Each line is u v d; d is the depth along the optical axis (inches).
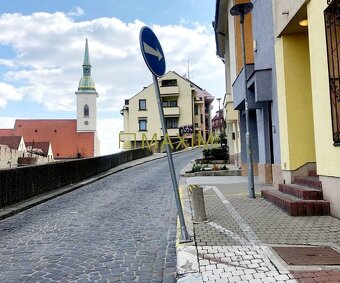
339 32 257.4
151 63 213.9
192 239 224.4
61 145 3248.0
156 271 189.8
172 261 204.7
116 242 249.6
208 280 160.1
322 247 197.9
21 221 343.9
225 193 439.5
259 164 538.6
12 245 250.5
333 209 271.0
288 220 266.2
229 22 824.9
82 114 3538.4
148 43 213.3
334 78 258.5
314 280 150.7
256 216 287.9
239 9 410.9
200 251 199.3
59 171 608.1
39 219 349.7
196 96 2166.6
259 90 431.2
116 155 1144.2
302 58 366.3
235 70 697.0
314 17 287.7
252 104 501.0
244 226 255.4
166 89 2073.1
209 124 2476.6
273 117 425.7
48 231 291.0
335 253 186.2
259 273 163.2
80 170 735.1
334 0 249.1
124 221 320.8
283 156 378.9
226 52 1042.1
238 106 600.4
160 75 223.1
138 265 199.9
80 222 323.3
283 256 184.5
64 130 3331.7
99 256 217.8
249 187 389.7
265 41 454.6
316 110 290.5
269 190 384.5
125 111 2154.3
